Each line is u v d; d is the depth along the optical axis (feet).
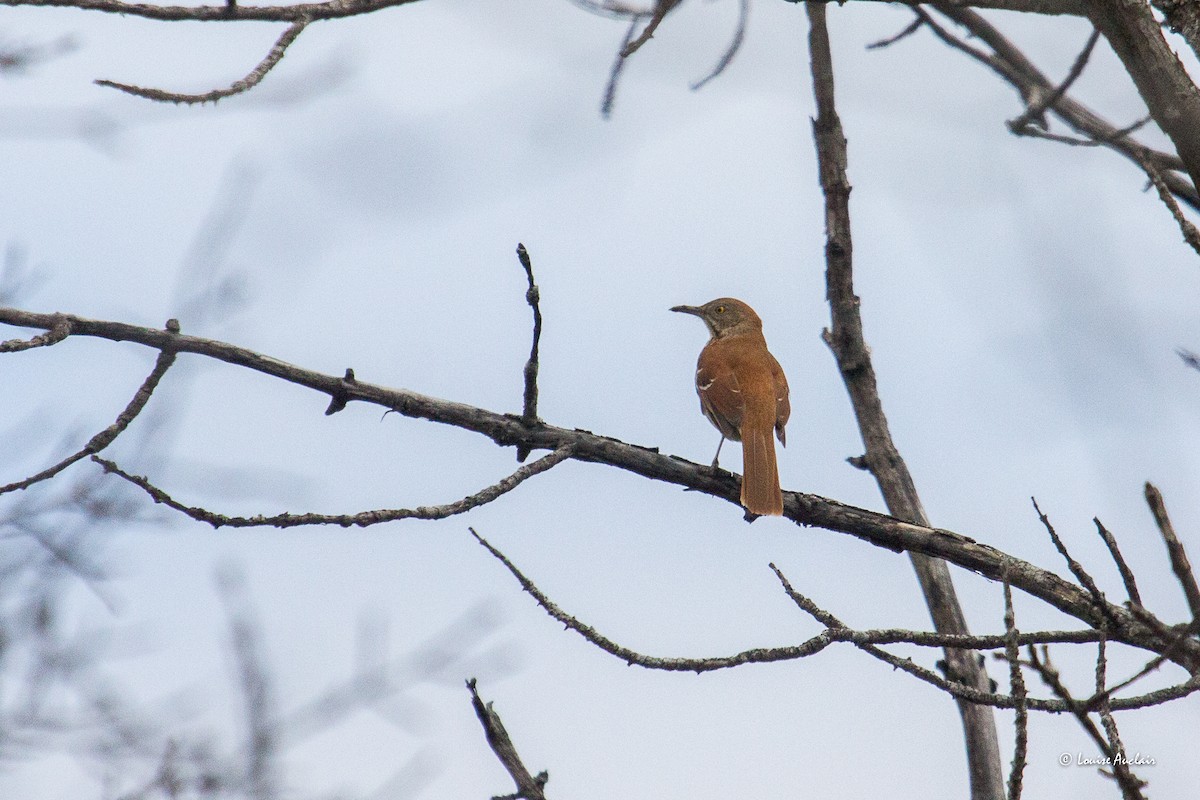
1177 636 22.16
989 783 31.19
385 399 30.19
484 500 27.96
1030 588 31.04
